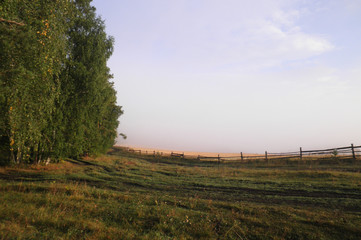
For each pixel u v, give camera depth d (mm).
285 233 6078
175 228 6285
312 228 6305
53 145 16766
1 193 8195
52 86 10312
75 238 4973
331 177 13297
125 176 15547
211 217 7129
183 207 8328
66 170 15961
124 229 5926
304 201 9227
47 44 8648
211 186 12797
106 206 7695
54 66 9984
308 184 12094
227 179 14938
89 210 7137
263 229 6352
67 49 16031
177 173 17812
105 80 21938
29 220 5691
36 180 12352
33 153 16344
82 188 10344
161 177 15852
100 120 23266
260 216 7277
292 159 23125
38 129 10336
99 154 25969
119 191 11047
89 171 16609
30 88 8641
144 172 17812
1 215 5770
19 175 13266
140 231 5961
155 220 6754
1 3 7383
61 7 9617
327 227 6324
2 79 7473
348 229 6082
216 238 5871
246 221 6863
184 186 12852
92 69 18797
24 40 7754
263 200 9664
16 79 7590
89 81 18297
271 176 15352
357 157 19062
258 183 13375
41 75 8812
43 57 8500
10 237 4484
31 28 8188
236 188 12234
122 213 7090
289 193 10711
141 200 8828
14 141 9625
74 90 17625
